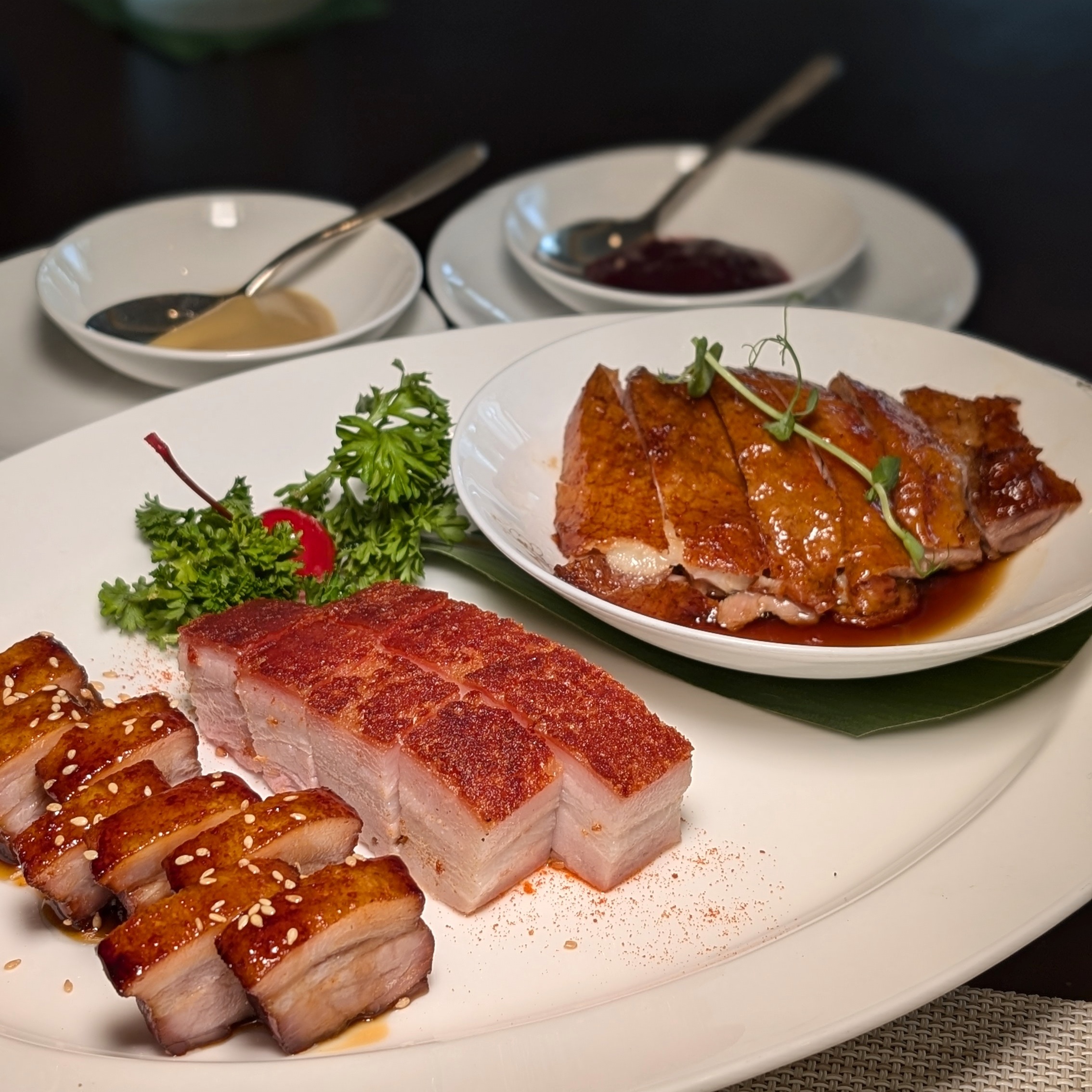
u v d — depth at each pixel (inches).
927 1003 17.6
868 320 22.2
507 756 17.9
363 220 25.0
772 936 17.8
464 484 20.0
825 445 19.9
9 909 17.9
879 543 19.6
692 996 16.1
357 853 18.7
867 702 19.2
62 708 18.3
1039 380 21.1
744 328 22.3
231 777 17.9
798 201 26.7
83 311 24.1
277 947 15.5
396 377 22.6
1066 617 18.7
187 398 22.0
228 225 25.3
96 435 21.5
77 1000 17.3
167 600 19.9
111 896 17.8
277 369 22.5
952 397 21.0
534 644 18.8
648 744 18.0
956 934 16.9
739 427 20.1
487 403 21.1
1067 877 17.5
